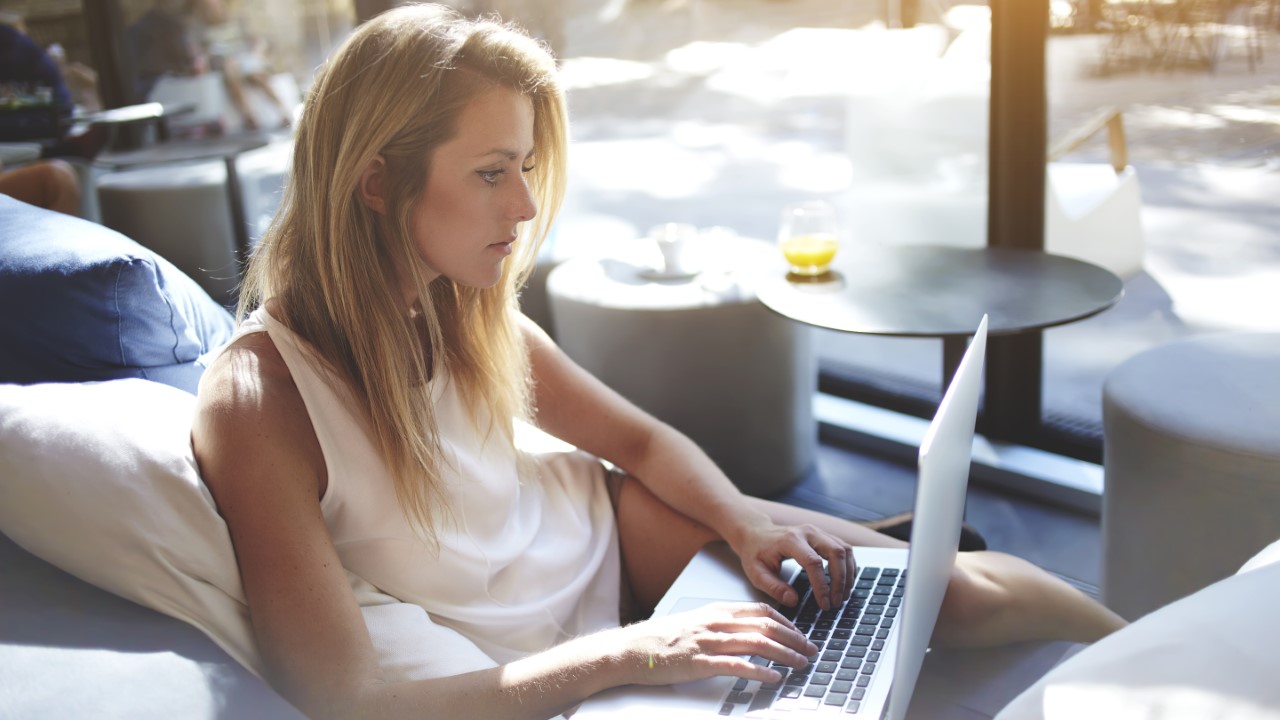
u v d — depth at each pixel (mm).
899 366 2900
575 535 1340
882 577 1186
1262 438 1595
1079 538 2318
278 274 1155
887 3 2633
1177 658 763
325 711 961
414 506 1111
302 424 1068
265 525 1015
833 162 3102
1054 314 1846
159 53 4402
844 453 2773
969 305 1921
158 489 996
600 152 3570
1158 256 2418
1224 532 1633
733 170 3383
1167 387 1792
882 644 1050
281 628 984
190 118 4430
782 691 980
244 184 4039
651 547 1398
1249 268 2324
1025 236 2508
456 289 1256
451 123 1088
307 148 1111
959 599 1208
